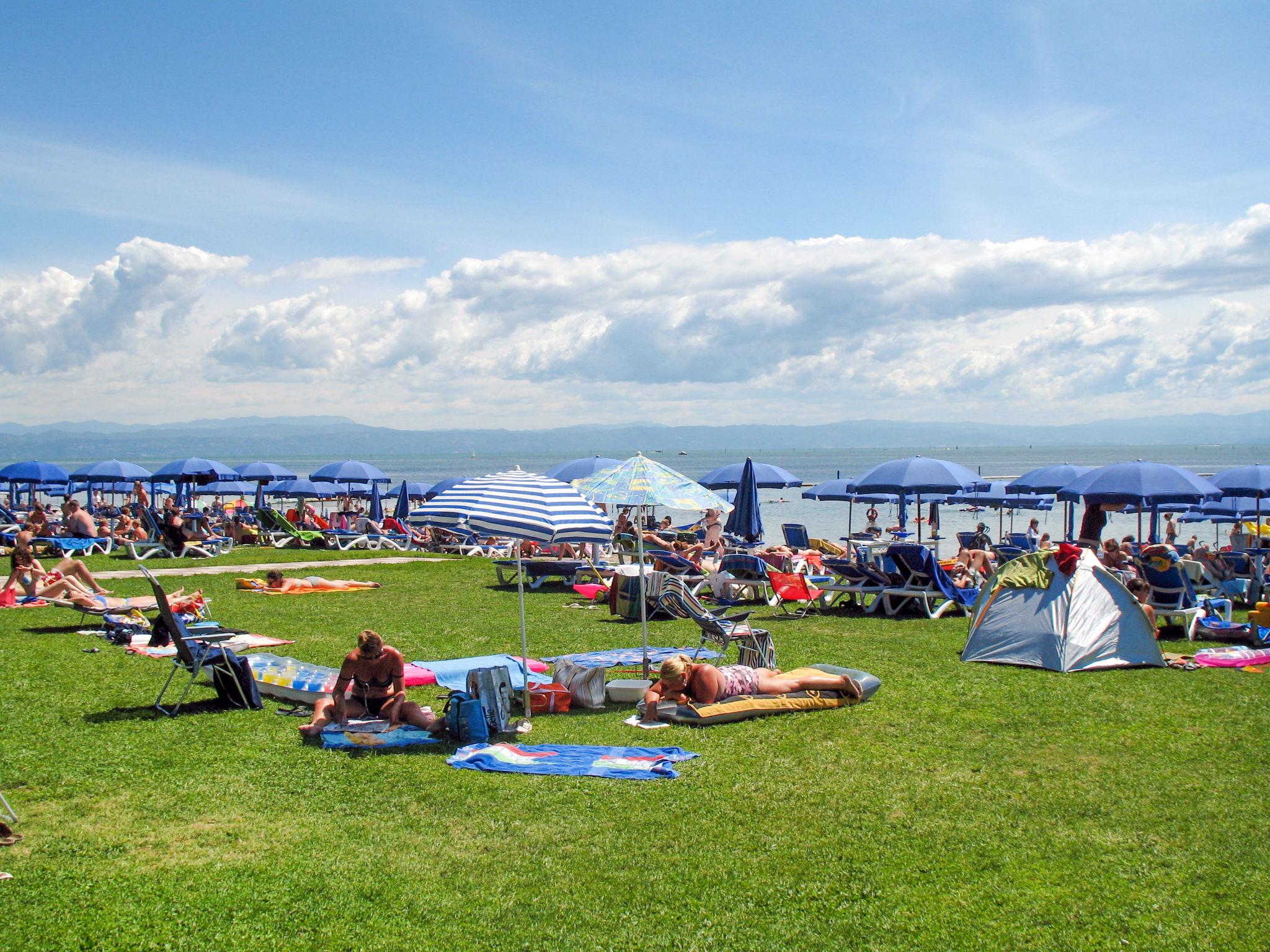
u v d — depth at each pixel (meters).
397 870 5.21
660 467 11.68
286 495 33.06
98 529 26.05
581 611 14.58
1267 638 12.03
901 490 19.52
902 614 14.56
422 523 8.80
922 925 4.65
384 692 7.93
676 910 4.79
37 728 7.74
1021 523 46.03
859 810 6.11
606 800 6.27
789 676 8.91
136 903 4.77
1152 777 6.76
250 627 12.70
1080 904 4.85
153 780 6.58
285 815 5.99
